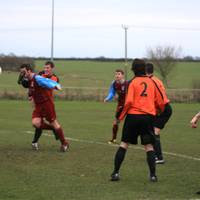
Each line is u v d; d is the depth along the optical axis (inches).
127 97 917.8
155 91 938.7
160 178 960.9
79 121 2299.5
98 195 814.5
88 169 1046.4
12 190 844.6
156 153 1127.0
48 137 1617.9
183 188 872.9
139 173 1007.6
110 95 1455.5
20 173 994.7
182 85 6043.3
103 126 2062.0
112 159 1180.5
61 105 3469.5
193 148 1411.2
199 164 1128.8
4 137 1612.9
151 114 922.7
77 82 6205.7
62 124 2143.2
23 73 1266.0
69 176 970.1
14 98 3922.2
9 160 1146.7
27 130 1851.6
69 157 1202.0
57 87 1248.8
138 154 1259.8
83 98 3991.1
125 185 893.8
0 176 964.0
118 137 1678.2
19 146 1384.1
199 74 7632.9
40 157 1193.4
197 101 3966.5
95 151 1309.1
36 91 1261.1
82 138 1624.0
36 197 796.6
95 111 2957.7
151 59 6417.3
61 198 791.1
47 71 1330.0
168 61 6387.8
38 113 1286.9
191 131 1915.6
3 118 2412.6
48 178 948.0
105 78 6899.6
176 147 1432.1
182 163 1140.5
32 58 6988.2
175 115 2751.0
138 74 938.7
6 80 6215.6
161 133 1839.3
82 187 873.5
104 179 945.5
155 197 803.4
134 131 924.6
